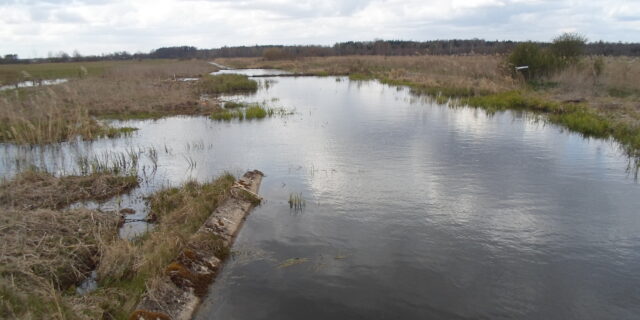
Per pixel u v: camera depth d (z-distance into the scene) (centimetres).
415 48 8781
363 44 10138
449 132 1631
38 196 942
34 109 1881
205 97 2855
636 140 1328
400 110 2177
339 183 1062
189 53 13325
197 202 891
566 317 555
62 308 523
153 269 635
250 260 702
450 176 1102
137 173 1168
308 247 742
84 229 766
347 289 618
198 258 674
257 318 561
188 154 1373
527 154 1302
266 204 936
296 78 4450
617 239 757
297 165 1223
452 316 557
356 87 3419
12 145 1514
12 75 4047
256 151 1395
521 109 2108
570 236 770
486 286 622
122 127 1839
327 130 1712
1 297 498
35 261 616
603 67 2512
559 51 2811
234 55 12338
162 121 2006
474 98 2388
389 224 826
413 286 623
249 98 2794
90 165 1227
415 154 1321
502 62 3028
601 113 1752
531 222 827
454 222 830
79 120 1745
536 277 644
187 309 573
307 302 591
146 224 842
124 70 4466
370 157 1295
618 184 1032
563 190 995
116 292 596
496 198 948
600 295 600
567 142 1445
